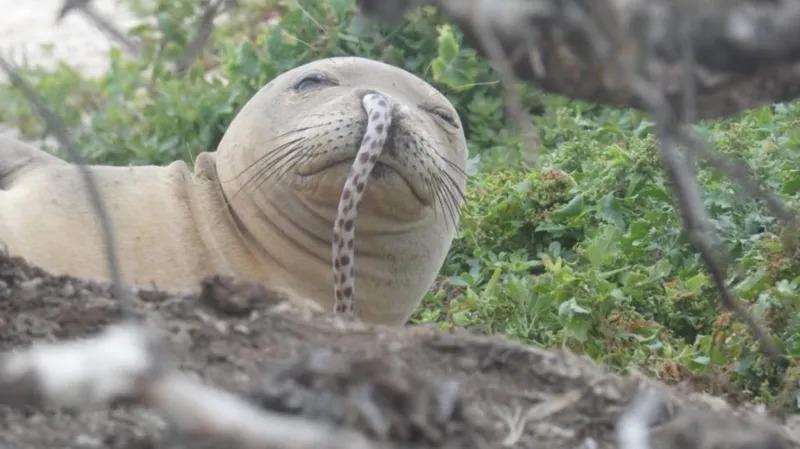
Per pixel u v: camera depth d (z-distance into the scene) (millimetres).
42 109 8125
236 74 24375
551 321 17141
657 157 19609
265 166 16375
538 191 19875
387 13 7762
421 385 8453
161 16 26000
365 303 16875
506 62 7113
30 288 11445
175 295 11414
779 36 7379
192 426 6531
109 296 11391
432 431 8359
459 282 18781
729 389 14680
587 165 20578
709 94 7688
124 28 30062
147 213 16531
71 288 11492
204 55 27453
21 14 32844
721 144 19266
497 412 9875
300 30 24203
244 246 16688
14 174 17141
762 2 7402
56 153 25062
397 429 8188
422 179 15578
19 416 9219
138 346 6438
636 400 9891
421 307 19062
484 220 19828
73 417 9219
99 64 29938
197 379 9836
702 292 17234
